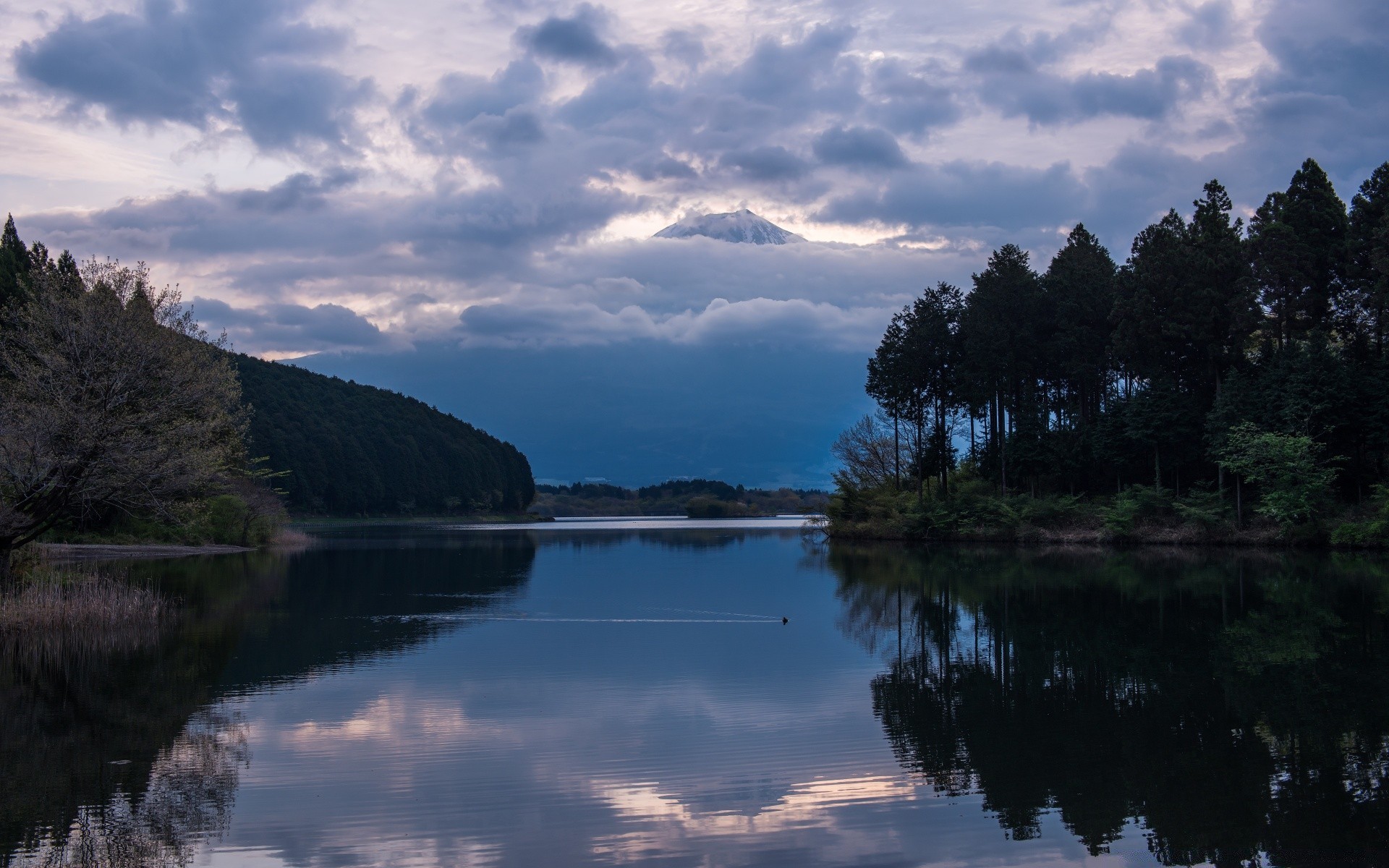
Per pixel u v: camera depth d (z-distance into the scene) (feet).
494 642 78.79
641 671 65.77
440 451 544.21
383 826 36.88
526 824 37.14
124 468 88.74
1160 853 34.17
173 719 52.95
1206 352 191.72
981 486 232.94
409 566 163.73
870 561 172.14
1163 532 187.62
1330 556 153.89
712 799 39.81
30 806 39.19
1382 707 53.83
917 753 45.98
